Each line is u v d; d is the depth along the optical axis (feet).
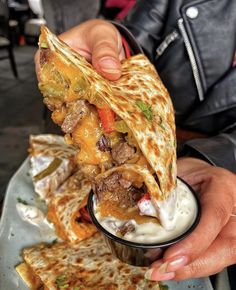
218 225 0.44
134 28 0.78
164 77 0.77
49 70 0.43
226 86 0.70
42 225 0.57
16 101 1.88
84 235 0.55
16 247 0.54
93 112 0.43
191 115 0.76
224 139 0.63
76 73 0.42
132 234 0.42
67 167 0.64
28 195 0.63
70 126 0.43
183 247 0.40
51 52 0.43
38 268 0.49
